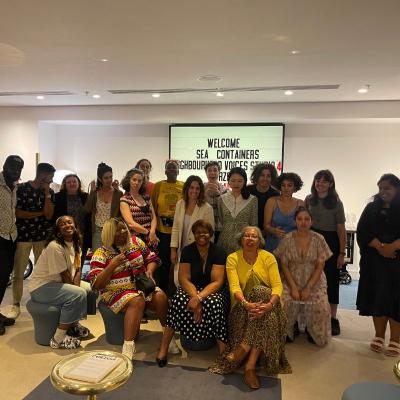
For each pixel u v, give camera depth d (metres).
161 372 2.70
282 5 2.32
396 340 3.06
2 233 3.39
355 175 5.88
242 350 2.65
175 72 3.92
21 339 3.19
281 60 3.44
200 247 3.04
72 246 3.22
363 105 5.28
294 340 3.29
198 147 6.14
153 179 6.45
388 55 3.26
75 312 3.03
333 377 2.70
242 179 3.35
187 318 2.84
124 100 5.52
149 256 3.18
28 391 2.44
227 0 2.26
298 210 3.22
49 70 3.91
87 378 1.66
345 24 2.60
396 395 1.74
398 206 3.02
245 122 5.93
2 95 5.26
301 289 3.24
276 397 2.43
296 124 5.96
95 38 2.95
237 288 2.86
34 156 6.24
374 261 3.10
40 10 2.44
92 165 6.65
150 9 2.40
